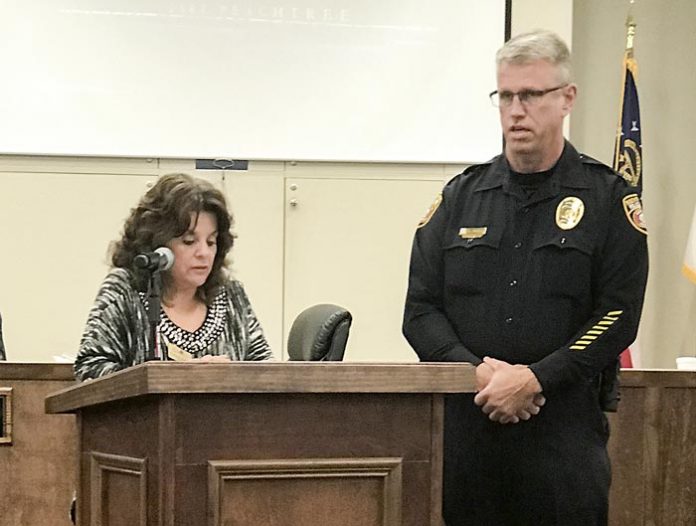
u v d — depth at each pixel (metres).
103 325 2.48
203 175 5.11
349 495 1.64
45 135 5.02
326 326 2.98
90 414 1.88
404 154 5.20
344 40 5.19
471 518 2.58
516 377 2.38
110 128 5.06
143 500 1.62
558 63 2.52
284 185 5.15
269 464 1.59
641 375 3.81
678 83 5.59
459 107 5.23
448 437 2.57
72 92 5.04
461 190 2.68
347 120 5.18
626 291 2.50
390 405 1.66
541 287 2.52
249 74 5.14
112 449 1.78
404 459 1.67
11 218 4.98
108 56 5.07
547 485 2.49
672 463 3.84
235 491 1.59
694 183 5.58
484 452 2.53
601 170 2.59
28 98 5.02
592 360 2.43
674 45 5.59
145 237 2.51
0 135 5.00
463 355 2.49
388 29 5.21
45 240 4.99
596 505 2.50
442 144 5.22
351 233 5.17
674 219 5.58
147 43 5.09
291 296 5.12
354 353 5.14
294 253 5.13
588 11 5.57
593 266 2.52
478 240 2.58
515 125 2.52
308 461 1.61
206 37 5.12
